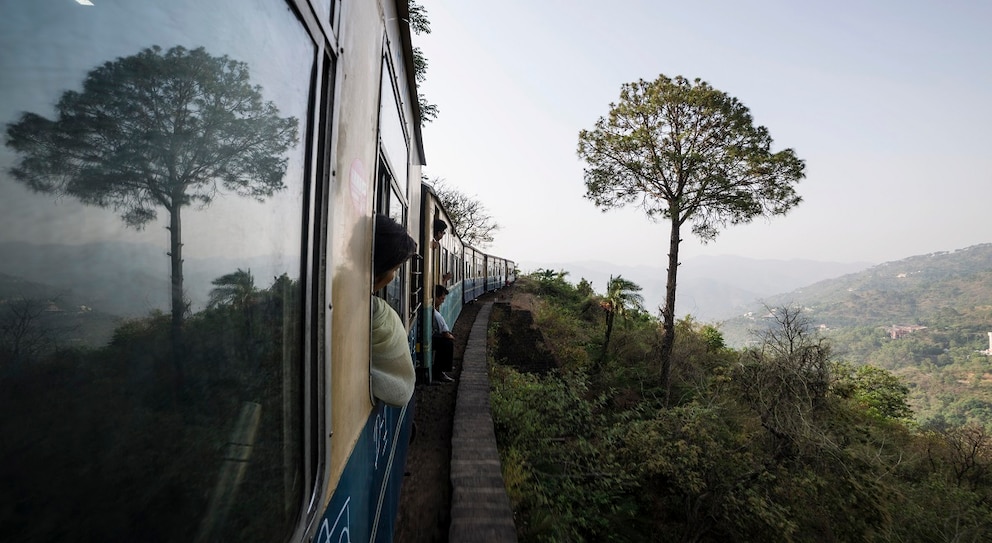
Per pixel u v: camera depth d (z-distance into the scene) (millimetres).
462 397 6789
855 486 6723
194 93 657
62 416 475
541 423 6887
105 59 512
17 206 426
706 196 13820
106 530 524
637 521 5965
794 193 13320
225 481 752
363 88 1666
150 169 589
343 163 1377
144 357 584
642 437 7082
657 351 16281
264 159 863
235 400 782
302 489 1078
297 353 1055
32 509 443
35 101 438
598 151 15539
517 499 4617
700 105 13734
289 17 930
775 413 8562
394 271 2309
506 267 36094
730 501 6027
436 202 7395
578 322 21875
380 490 2465
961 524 6742
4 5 410
